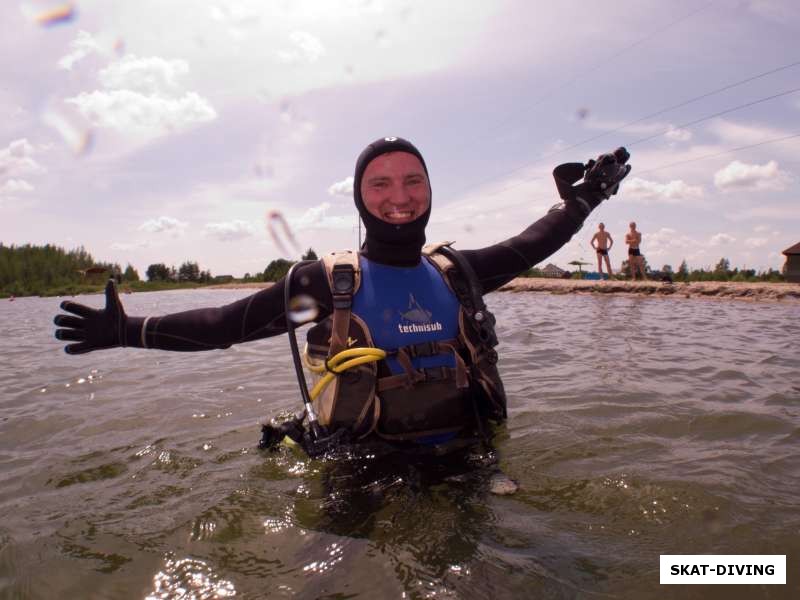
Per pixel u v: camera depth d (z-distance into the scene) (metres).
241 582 1.42
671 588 1.32
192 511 1.85
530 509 1.74
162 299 21.80
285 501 1.89
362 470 1.99
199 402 3.45
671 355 4.54
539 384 3.57
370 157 2.18
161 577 1.47
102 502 1.98
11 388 4.07
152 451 2.54
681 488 1.87
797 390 3.30
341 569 1.44
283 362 4.80
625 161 2.69
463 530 1.61
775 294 10.09
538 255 2.49
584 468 2.09
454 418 2.06
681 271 15.92
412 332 2.07
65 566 1.54
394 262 2.21
